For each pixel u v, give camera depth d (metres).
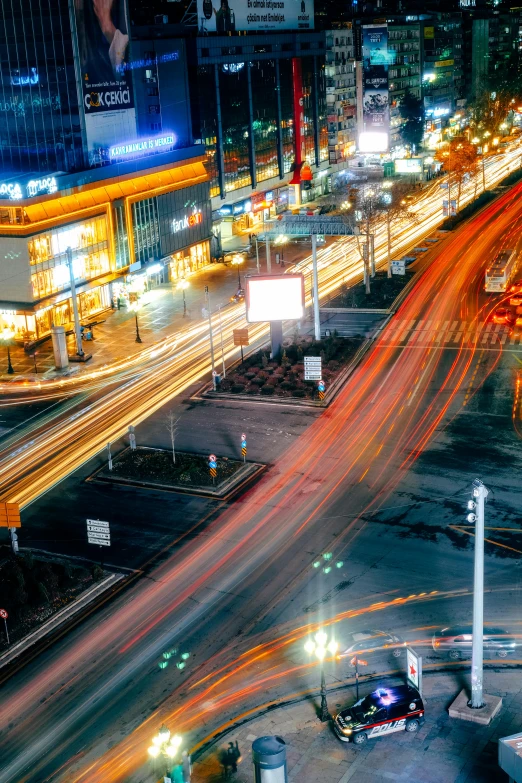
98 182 121.31
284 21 180.62
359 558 60.78
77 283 118.06
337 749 43.88
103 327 118.44
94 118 124.50
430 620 53.62
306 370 89.56
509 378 92.25
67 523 68.69
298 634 53.19
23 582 58.75
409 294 125.94
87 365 104.88
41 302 110.94
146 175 131.62
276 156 181.50
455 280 131.50
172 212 137.50
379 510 66.88
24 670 51.72
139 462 77.31
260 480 73.06
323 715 45.84
